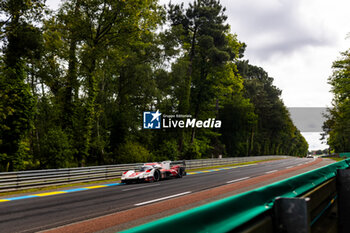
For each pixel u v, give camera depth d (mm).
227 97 54188
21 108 18750
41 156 19984
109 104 28172
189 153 35406
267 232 2217
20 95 18797
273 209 2240
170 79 32781
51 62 22156
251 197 2400
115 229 5500
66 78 23062
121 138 29891
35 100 19719
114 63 26250
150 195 10289
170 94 36875
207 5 38344
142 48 31172
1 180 11867
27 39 18906
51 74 22828
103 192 11641
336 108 49656
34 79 27406
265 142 70500
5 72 18625
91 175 16688
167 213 6965
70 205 8477
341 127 49406
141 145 30141
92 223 6027
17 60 19328
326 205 4926
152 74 29812
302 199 1937
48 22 20250
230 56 37844
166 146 31078
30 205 8656
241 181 14398
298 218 1920
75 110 24172
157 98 30531
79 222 6172
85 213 7180
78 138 23047
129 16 23391
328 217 4539
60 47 22500
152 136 31953
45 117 25625
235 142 53781
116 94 31859
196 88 41250
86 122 23297
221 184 13320
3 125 17359
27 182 12961
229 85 45938
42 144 19938
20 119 18516
